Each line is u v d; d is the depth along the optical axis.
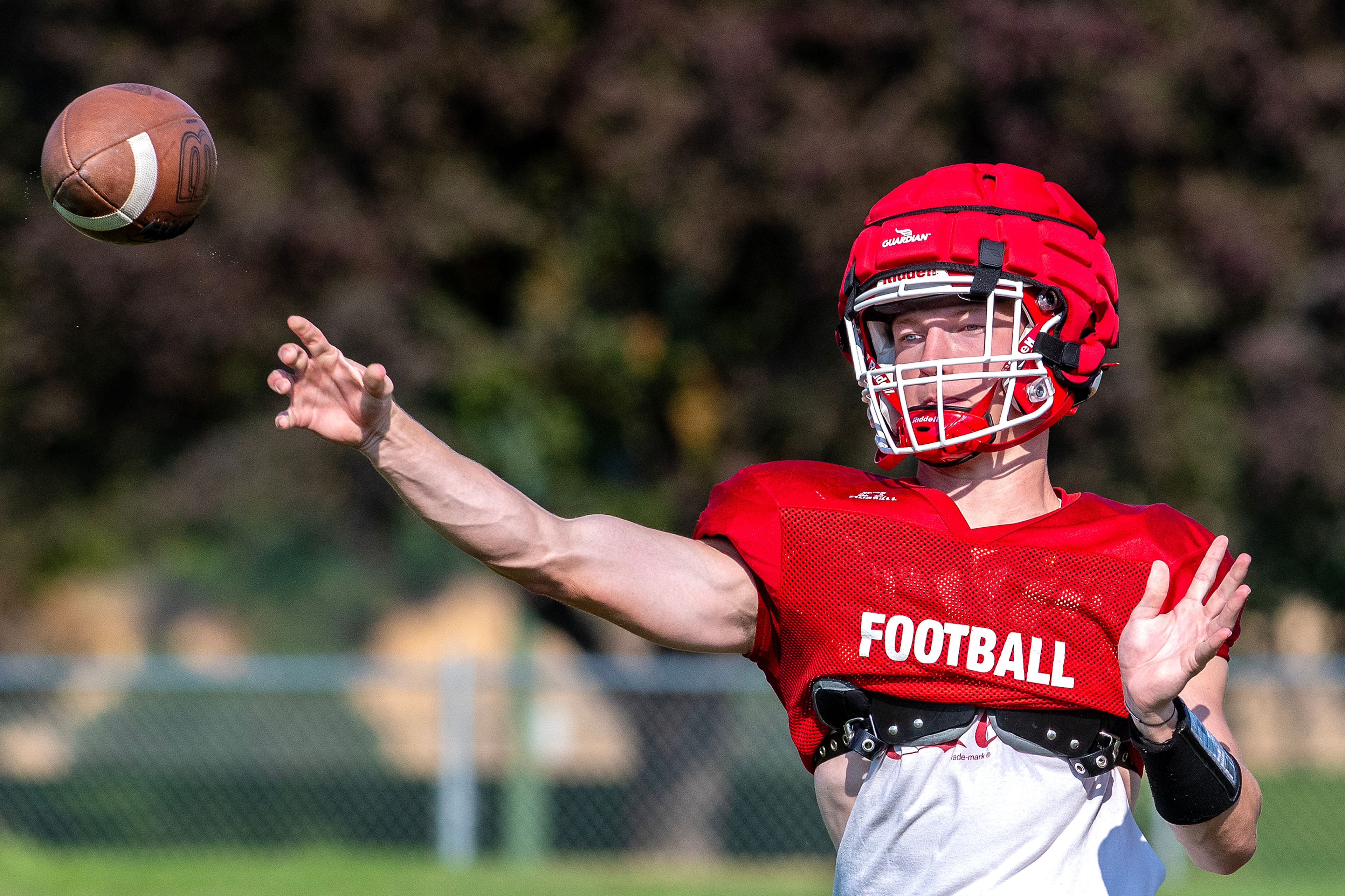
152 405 43.00
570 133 40.91
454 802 38.53
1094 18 38.16
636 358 44.38
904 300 8.34
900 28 39.22
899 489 8.41
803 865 43.97
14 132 41.03
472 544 7.71
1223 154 43.06
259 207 38.62
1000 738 7.82
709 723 46.34
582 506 44.91
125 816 44.00
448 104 41.19
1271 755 51.97
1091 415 38.69
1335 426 41.44
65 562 56.56
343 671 60.25
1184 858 35.94
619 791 49.84
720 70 38.44
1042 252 8.19
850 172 37.75
